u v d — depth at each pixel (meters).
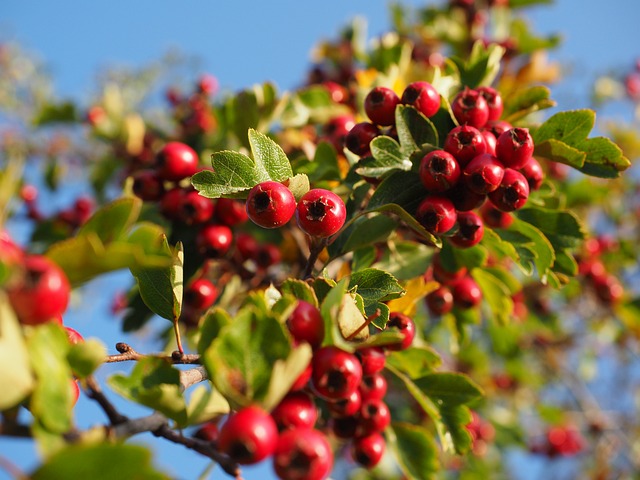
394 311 0.33
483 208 0.34
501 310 0.37
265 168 0.30
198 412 0.31
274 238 0.42
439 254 0.35
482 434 0.59
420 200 0.32
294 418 0.26
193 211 0.35
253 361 0.26
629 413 0.71
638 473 0.67
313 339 0.27
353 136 0.33
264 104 0.40
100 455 0.24
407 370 0.33
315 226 0.29
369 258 0.34
